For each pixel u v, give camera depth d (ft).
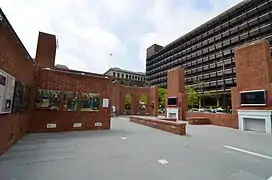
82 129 40.09
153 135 36.55
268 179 14.66
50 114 36.50
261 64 49.49
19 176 13.71
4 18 15.66
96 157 19.67
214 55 204.33
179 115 82.84
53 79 37.37
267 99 47.03
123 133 38.09
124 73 299.38
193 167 17.29
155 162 18.56
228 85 185.26
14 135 23.89
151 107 119.34
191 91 166.30
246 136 38.81
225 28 196.85
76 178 13.82
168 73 95.04
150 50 336.90
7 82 18.49
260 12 165.27
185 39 251.60
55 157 19.16
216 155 22.00
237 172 16.19
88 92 41.55
